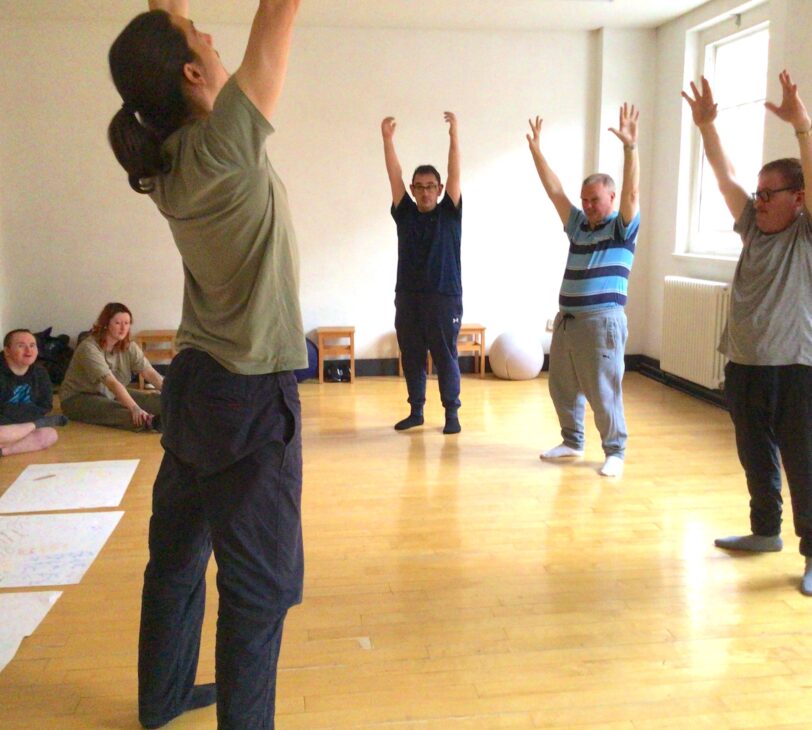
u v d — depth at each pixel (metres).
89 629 2.32
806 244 2.50
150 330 6.14
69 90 5.82
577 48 6.11
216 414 1.43
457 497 3.49
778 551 2.88
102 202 5.97
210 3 5.28
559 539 3.02
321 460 4.05
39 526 3.11
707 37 5.51
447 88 6.07
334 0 5.22
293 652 2.21
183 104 1.32
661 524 3.17
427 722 1.89
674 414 5.01
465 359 6.42
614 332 3.69
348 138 6.05
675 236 5.86
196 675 2.07
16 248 5.94
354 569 2.75
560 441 4.40
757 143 5.12
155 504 1.67
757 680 2.08
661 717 1.92
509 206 6.25
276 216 1.37
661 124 6.02
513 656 2.19
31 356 4.41
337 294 6.24
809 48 4.26
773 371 2.57
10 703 1.96
